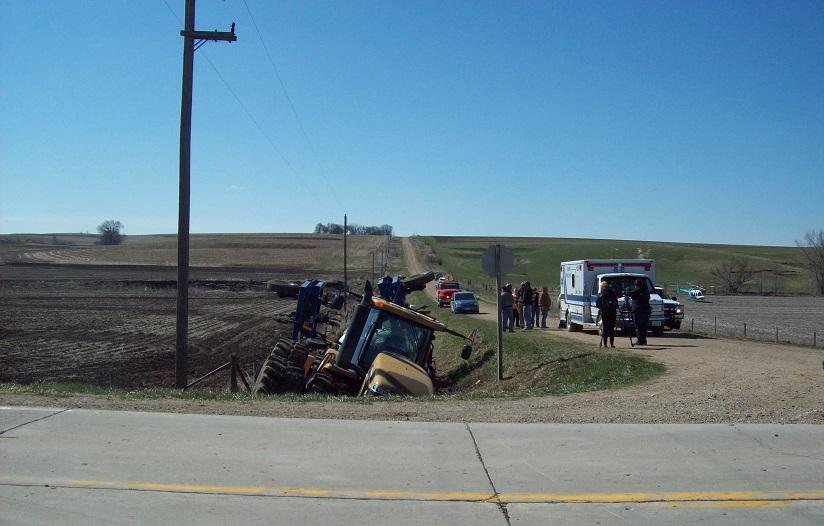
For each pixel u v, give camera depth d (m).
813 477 6.31
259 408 9.31
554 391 11.78
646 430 7.91
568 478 6.25
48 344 28.78
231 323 39.72
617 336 25.92
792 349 21.16
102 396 10.12
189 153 17.25
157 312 44.78
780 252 147.75
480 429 7.93
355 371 13.46
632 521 5.31
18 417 8.16
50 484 5.95
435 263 111.25
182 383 16.95
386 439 7.46
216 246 134.88
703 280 94.12
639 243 169.00
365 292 13.81
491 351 22.88
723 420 8.61
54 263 104.75
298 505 5.57
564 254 129.25
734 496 5.83
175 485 5.97
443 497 5.76
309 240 148.75
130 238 162.00
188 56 17.19
